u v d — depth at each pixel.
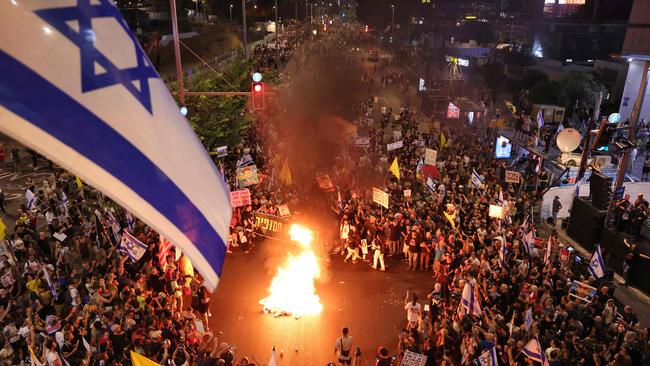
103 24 4.46
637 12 32.28
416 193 25.45
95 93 4.20
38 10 3.99
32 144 3.72
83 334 13.98
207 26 72.81
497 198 22.44
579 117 41.62
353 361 15.49
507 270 17.58
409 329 15.95
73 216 22.20
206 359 13.20
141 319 14.86
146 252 18.58
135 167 4.39
